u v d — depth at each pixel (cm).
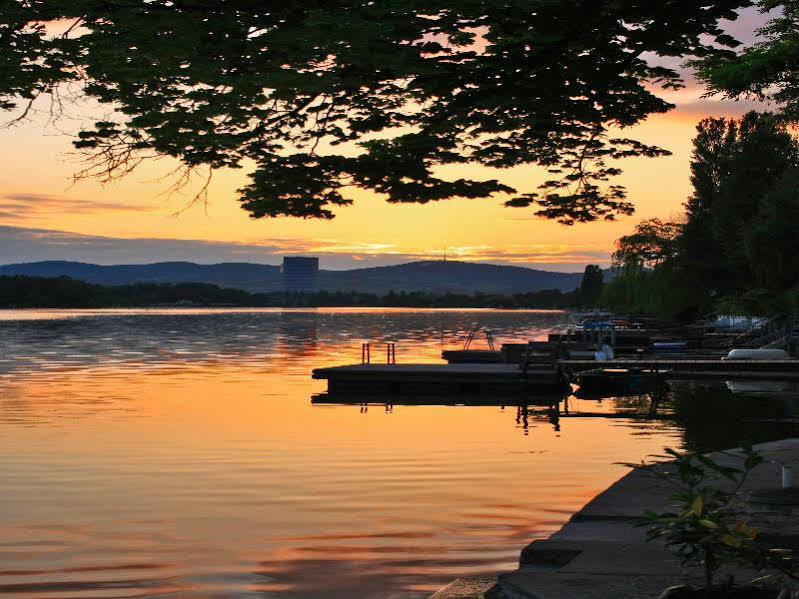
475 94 1048
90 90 988
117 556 1201
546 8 920
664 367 3466
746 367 3391
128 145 1060
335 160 1130
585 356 4550
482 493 1616
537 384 3678
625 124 1148
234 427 2564
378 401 3372
